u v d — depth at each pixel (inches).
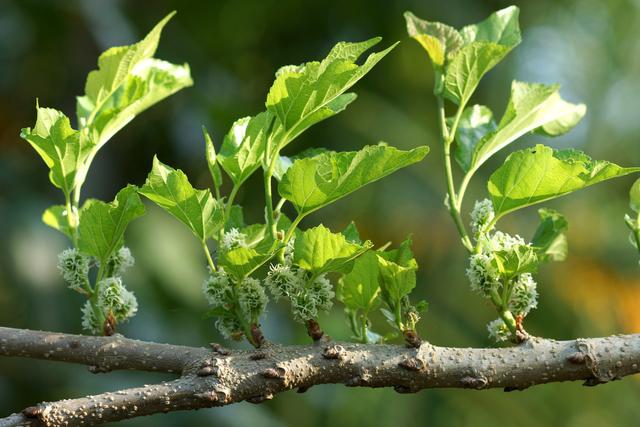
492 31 152.6
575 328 440.5
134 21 450.9
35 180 389.7
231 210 147.8
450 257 423.2
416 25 143.2
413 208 424.2
